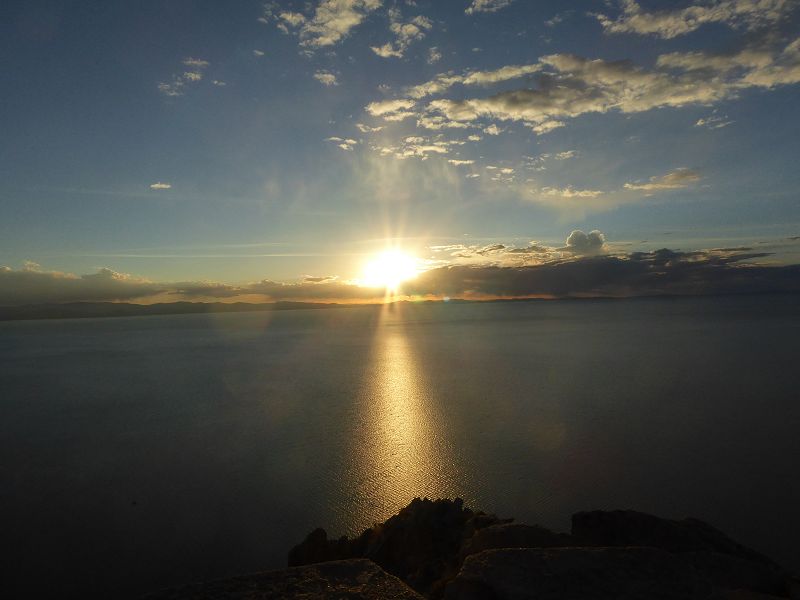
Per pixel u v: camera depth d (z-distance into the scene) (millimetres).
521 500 42219
